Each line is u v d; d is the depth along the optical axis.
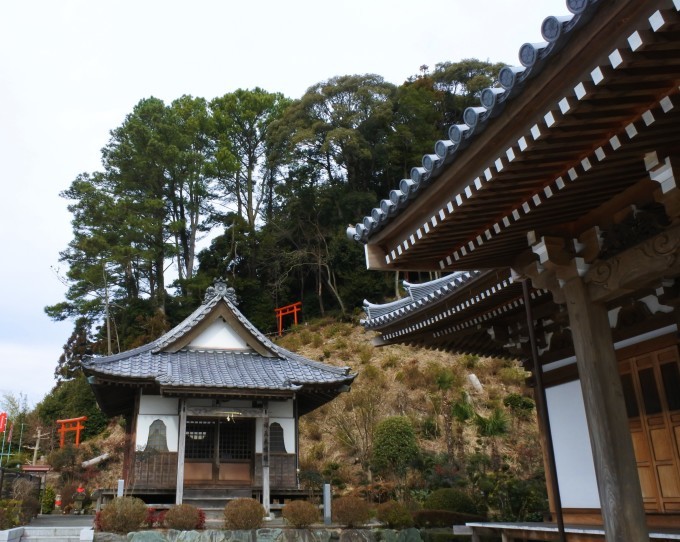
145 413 14.91
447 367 28.20
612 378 5.22
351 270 40.31
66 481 23.81
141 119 43.28
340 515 12.69
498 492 14.49
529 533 8.32
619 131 4.06
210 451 15.10
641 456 7.55
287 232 42.59
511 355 10.95
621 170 4.66
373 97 43.09
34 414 33.41
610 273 5.26
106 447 27.95
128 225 37.47
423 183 4.93
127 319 38.66
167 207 43.50
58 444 30.58
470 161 4.52
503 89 3.88
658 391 7.37
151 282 41.25
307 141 41.88
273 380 15.48
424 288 12.69
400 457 18.17
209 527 12.48
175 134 42.16
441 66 48.56
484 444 20.14
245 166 47.69
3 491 15.18
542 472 16.88
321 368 17.08
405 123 43.88
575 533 7.29
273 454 15.49
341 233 40.81
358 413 24.12
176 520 11.98
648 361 7.53
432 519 13.05
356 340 33.47
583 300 5.47
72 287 35.78
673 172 4.25
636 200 5.07
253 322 39.97
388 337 10.65
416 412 24.72
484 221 5.48
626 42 3.23
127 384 14.77
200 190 43.50
